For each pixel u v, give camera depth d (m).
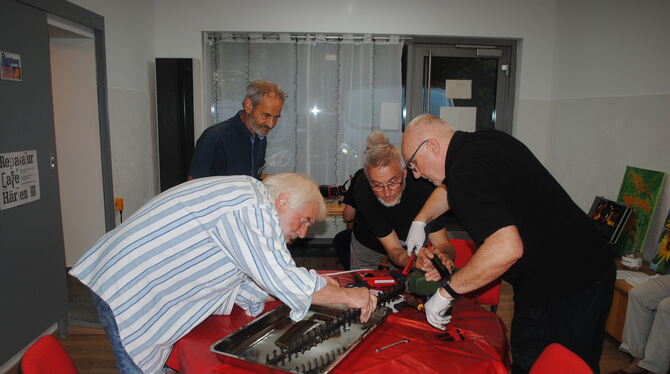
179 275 1.24
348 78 4.23
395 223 2.10
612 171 3.44
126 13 3.53
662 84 2.97
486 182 1.21
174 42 4.07
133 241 1.22
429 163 1.45
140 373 1.34
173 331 1.29
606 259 1.40
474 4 4.16
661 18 2.98
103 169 3.29
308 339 1.23
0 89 2.16
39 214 2.48
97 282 1.25
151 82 4.01
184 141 3.94
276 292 1.17
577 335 1.36
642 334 2.34
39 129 2.47
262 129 2.42
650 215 2.93
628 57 3.28
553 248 1.33
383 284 1.71
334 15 4.09
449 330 1.36
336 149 4.31
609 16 3.48
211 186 1.25
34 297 2.45
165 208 1.22
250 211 1.17
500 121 4.48
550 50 4.28
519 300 1.43
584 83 3.80
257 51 4.17
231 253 1.20
